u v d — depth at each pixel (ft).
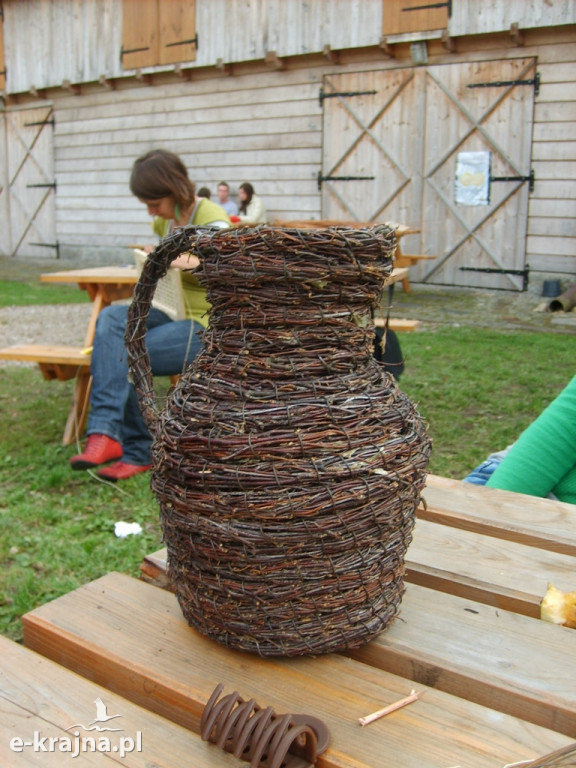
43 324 28.40
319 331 3.62
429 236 34.47
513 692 3.67
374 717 3.46
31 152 50.42
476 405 16.52
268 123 38.09
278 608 3.69
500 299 31.89
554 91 30.73
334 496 3.51
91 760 3.24
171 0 39.32
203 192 33.22
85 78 44.57
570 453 6.31
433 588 4.91
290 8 35.47
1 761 3.23
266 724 3.24
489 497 6.11
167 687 3.71
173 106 41.52
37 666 3.87
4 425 15.61
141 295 4.32
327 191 36.86
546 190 31.60
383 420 3.69
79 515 10.85
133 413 12.42
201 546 3.68
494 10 30.63
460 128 32.94
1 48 49.42
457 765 3.18
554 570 4.93
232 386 3.62
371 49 34.19
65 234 49.75
